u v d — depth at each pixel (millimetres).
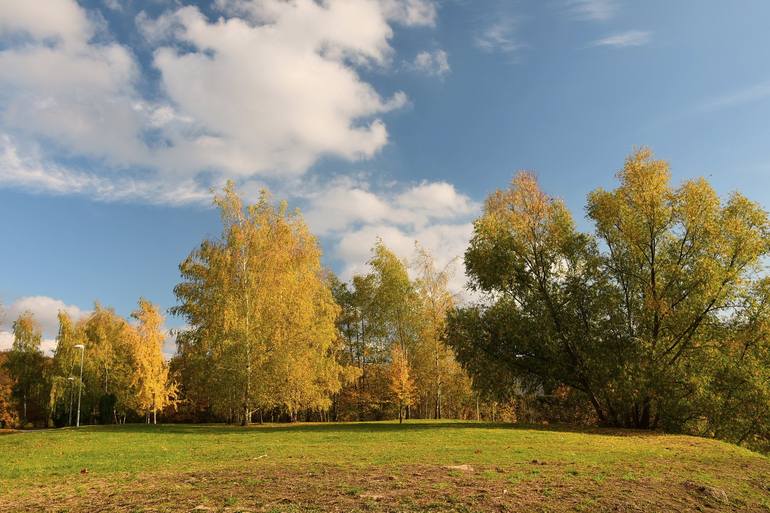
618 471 12539
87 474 12797
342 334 57594
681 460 15281
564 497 9695
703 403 26031
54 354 59969
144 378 49656
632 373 26219
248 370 31609
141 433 26219
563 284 29859
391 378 41406
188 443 20453
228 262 32344
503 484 10492
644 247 28578
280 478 11109
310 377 33906
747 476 13086
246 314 32219
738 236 26641
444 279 48250
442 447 17516
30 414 65188
